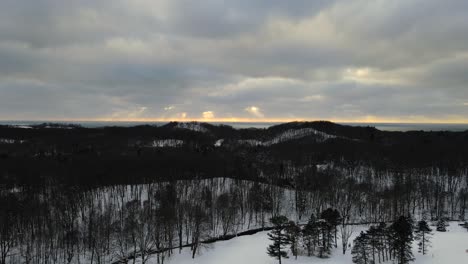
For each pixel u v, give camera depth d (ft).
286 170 592.19
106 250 327.88
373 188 490.49
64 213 340.18
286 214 449.89
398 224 283.38
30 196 371.35
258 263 293.23
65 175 450.71
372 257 303.89
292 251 309.83
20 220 335.06
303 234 314.55
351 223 417.28
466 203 481.46
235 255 315.37
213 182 513.45
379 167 589.73
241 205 422.41
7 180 427.74
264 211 447.42
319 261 294.25
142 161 549.54
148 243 321.32
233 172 554.87
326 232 329.52
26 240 311.06
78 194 398.62
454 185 526.16
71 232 320.09
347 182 498.69
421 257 292.40
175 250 334.44
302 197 459.32
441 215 441.68
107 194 456.86
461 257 286.05
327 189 474.90
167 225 334.24
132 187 460.96
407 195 456.04
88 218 371.56
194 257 314.76
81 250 334.03
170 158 586.04
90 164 513.45
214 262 301.22
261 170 595.88
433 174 568.41
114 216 389.60
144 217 344.28
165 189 442.09
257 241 358.84
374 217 437.17
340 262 291.99
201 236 351.67
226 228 376.48
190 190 462.19
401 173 526.57
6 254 294.46
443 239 338.95
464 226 390.63
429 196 484.74
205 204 417.28
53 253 312.50
